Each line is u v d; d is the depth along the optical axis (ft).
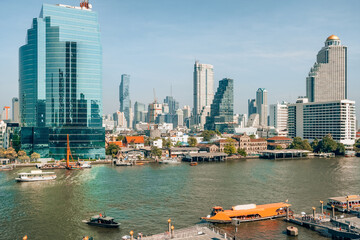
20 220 350.64
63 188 508.12
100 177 610.65
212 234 286.66
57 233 313.12
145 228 325.21
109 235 307.58
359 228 299.99
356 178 589.73
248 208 360.69
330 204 395.55
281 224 341.41
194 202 418.31
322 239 299.58
